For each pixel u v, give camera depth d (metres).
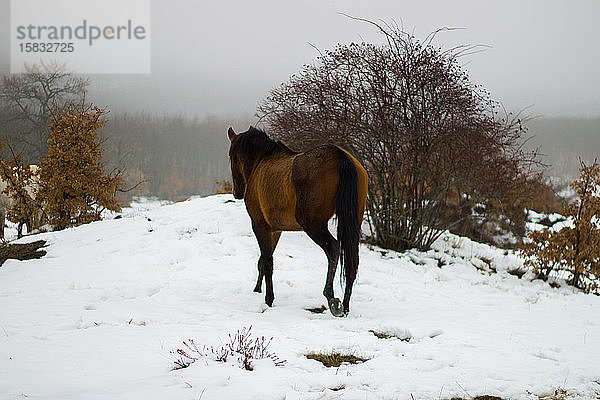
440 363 4.91
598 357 5.42
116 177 16.64
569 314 7.76
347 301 6.46
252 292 7.77
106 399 3.63
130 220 12.83
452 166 11.55
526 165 12.44
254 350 4.93
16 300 7.09
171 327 5.78
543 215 17.81
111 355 4.74
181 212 12.91
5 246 12.19
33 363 4.44
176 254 9.78
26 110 37.47
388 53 11.43
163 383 4.01
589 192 10.52
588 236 10.31
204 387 3.95
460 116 11.30
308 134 11.72
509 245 15.01
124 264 9.27
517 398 4.16
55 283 8.23
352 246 6.05
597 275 10.12
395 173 11.59
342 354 5.12
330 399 3.89
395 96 11.28
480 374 4.64
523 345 5.73
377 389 4.19
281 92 12.23
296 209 6.36
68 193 15.97
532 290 9.72
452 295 8.71
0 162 15.91
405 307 7.53
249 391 3.90
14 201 17.05
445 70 11.25
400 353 5.27
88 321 5.96
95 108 16.56
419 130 11.23
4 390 3.78
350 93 11.67
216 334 5.52
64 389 3.83
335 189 6.13
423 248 12.01
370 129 11.28
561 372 4.77
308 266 9.36
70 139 15.84
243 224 11.56
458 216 14.84
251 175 7.28
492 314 7.42
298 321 6.32
